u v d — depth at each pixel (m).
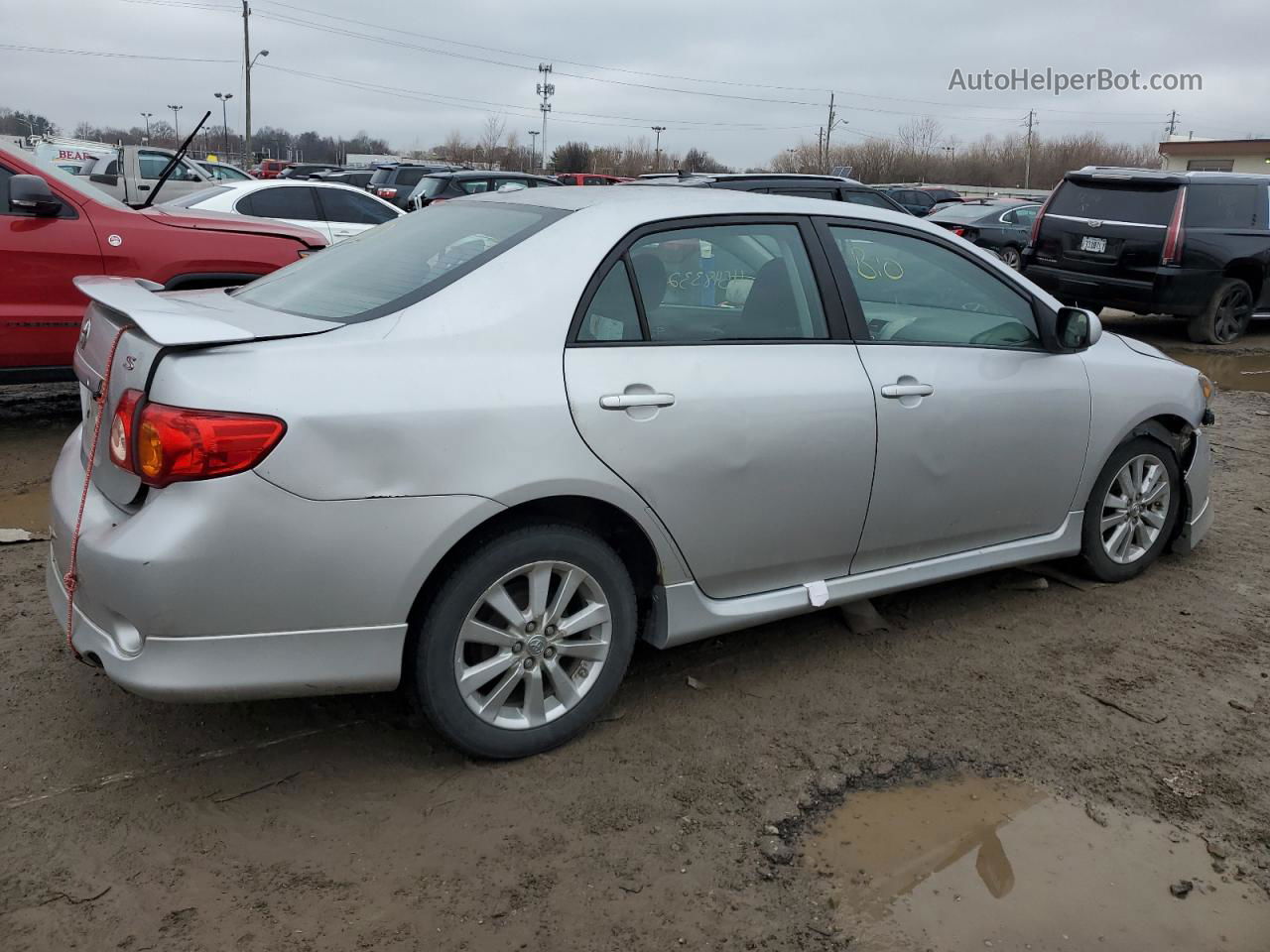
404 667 2.86
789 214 3.50
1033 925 2.46
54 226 5.73
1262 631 4.09
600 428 2.91
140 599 2.48
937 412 3.61
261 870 2.54
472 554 2.79
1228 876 2.66
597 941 2.35
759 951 2.35
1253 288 11.49
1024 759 3.15
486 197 3.68
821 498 3.39
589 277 3.01
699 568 3.22
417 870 2.56
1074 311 3.95
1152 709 3.46
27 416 6.69
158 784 2.85
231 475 2.46
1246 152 47.44
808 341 3.41
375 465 2.60
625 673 3.41
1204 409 4.58
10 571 4.20
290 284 3.36
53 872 2.49
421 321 2.78
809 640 3.91
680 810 2.84
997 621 4.11
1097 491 4.29
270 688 2.61
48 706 3.21
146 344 2.61
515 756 3.00
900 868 2.64
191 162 16.45
